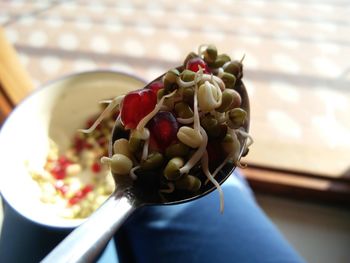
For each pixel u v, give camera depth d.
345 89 0.21
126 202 0.09
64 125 0.16
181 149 0.08
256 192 0.21
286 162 0.20
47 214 0.13
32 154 0.15
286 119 0.21
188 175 0.09
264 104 0.21
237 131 0.09
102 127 0.16
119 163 0.09
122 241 0.16
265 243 0.14
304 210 0.21
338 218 0.20
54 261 0.07
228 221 0.15
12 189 0.13
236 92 0.09
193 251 0.14
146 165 0.09
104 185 0.15
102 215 0.08
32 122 0.15
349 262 0.19
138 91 0.09
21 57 0.23
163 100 0.09
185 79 0.09
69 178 0.15
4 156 0.13
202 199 0.15
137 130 0.09
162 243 0.15
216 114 0.09
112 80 0.15
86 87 0.15
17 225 0.14
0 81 0.19
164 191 0.09
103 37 0.23
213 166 0.09
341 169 0.20
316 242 0.20
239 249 0.14
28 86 0.21
